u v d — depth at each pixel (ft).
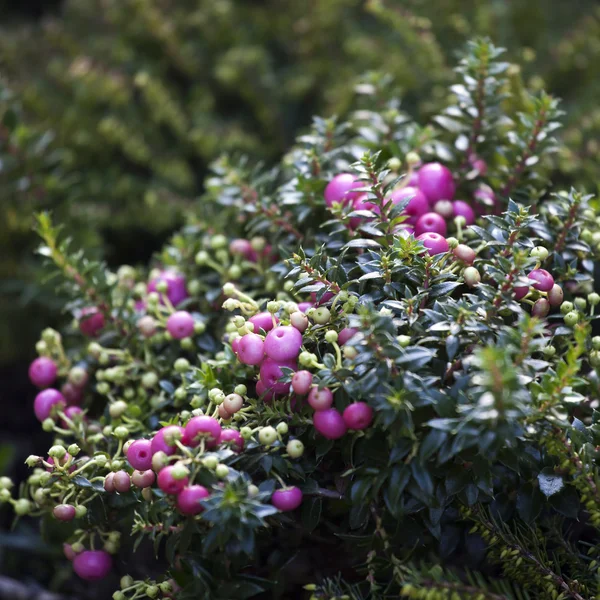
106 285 1.67
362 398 1.36
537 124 1.63
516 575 1.44
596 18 2.50
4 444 2.09
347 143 1.88
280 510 1.38
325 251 1.55
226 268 1.67
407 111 2.20
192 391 1.54
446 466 1.38
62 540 1.82
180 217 2.35
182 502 1.34
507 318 1.47
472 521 1.46
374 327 1.33
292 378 1.37
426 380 1.35
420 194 1.55
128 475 1.43
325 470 1.47
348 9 2.72
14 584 1.79
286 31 2.70
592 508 1.39
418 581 1.36
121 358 1.63
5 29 2.78
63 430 1.55
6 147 1.95
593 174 1.96
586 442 1.41
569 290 1.58
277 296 1.57
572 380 1.33
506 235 1.45
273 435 1.37
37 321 2.27
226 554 1.39
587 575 1.44
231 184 1.74
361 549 1.47
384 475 1.36
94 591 1.73
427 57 2.15
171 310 1.63
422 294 1.40
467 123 1.69
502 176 1.68
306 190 1.60
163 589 1.42
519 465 1.43
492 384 1.26
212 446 1.38
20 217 2.03
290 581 1.51
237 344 1.43
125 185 2.35
